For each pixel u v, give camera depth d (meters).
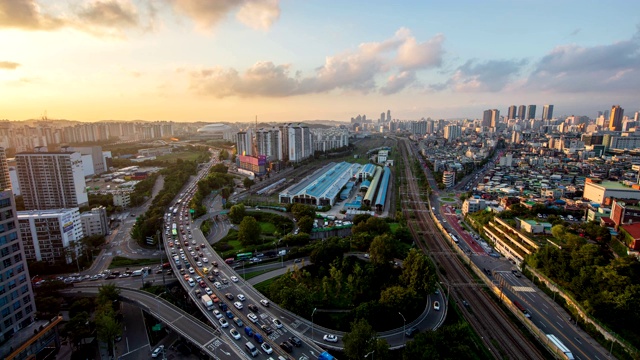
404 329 139.00
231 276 175.50
